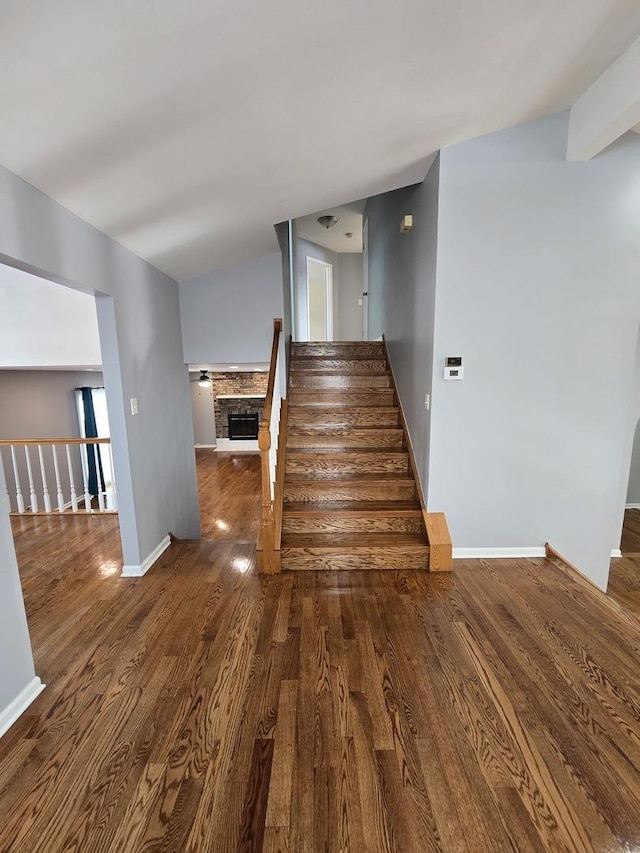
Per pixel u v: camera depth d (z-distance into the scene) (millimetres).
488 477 2928
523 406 2852
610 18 1719
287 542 2914
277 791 1368
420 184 3113
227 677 1876
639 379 4027
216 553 3207
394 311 4207
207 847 1212
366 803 1328
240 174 2275
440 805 1319
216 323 4016
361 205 5523
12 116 1395
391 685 1807
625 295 2740
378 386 4363
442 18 1489
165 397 3531
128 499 2826
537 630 2178
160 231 2709
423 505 3047
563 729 1588
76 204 2104
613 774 1415
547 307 2752
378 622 2256
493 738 1551
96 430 6797
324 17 1354
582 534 2994
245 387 9930
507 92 2135
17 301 4219
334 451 3691
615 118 2131
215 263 3715
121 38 1207
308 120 1934
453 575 2750
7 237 1708
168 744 1547
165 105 1553
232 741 1554
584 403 2854
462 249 2695
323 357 4664
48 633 2221
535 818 1280
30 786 1400
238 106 1691
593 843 1214
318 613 2350
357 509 3107
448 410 2850
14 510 4789
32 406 5773
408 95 1939
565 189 2643
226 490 6961
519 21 1607
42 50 1171
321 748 1517
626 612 2336
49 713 1698
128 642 2135
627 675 1862
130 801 1347
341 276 7707
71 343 4238
